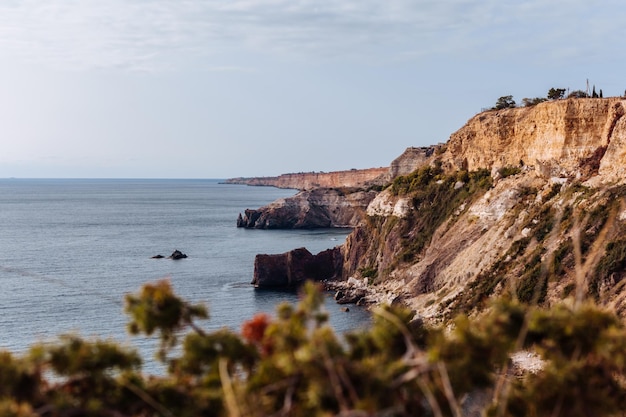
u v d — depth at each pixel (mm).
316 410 7629
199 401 8430
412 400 8250
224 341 9055
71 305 73875
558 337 8742
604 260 50719
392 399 7828
